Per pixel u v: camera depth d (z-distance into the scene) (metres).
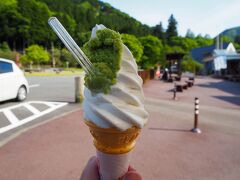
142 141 6.07
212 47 61.91
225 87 22.86
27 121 7.55
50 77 30.00
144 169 4.55
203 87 22.52
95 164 2.16
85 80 1.92
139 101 1.99
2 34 79.50
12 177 4.12
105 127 1.85
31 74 37.62
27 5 82.06
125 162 2.05
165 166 4.70
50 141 5.82
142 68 27.64
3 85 9.67
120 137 1.91
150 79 28.61
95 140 2.05
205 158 5.16
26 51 68.94
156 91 17.55
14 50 78.62
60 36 1.83
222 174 4.46
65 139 5.98
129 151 2.03
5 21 79.69
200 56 64.81
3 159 4.78
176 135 6.70
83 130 6.70
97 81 1.85
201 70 53.66
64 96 12.67
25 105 9.98
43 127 6.91
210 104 12.80
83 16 99.12
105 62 1.88
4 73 9.93
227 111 10.83
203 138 6.54
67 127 6.95
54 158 4.89
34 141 5.79
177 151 5.49
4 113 8.51
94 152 5.22
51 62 72.94
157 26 83.81
